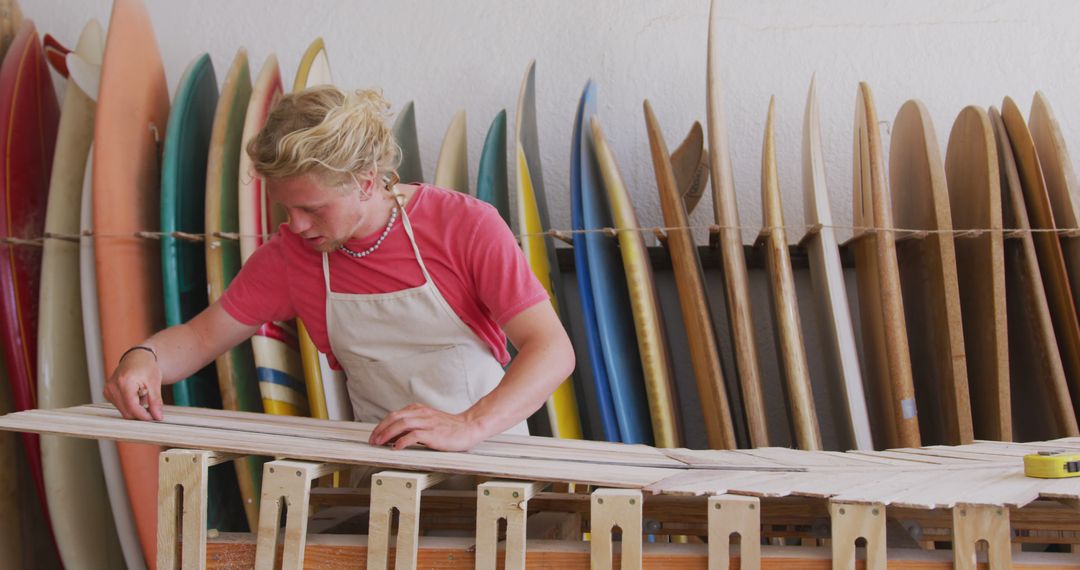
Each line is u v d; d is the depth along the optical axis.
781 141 2.91
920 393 2.69
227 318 1.69
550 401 2.46
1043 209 2.39
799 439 2.31
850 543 1.05
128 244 2.46
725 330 2.94
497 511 1.10
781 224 2.39
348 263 1.61
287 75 3.10
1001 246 2.33
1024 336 2.51
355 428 1.52
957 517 1.05
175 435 1.24
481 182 2.60
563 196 2.97
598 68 2.98
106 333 2.39
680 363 2.90
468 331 1.63
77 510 2.54
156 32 3.12
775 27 2.93
